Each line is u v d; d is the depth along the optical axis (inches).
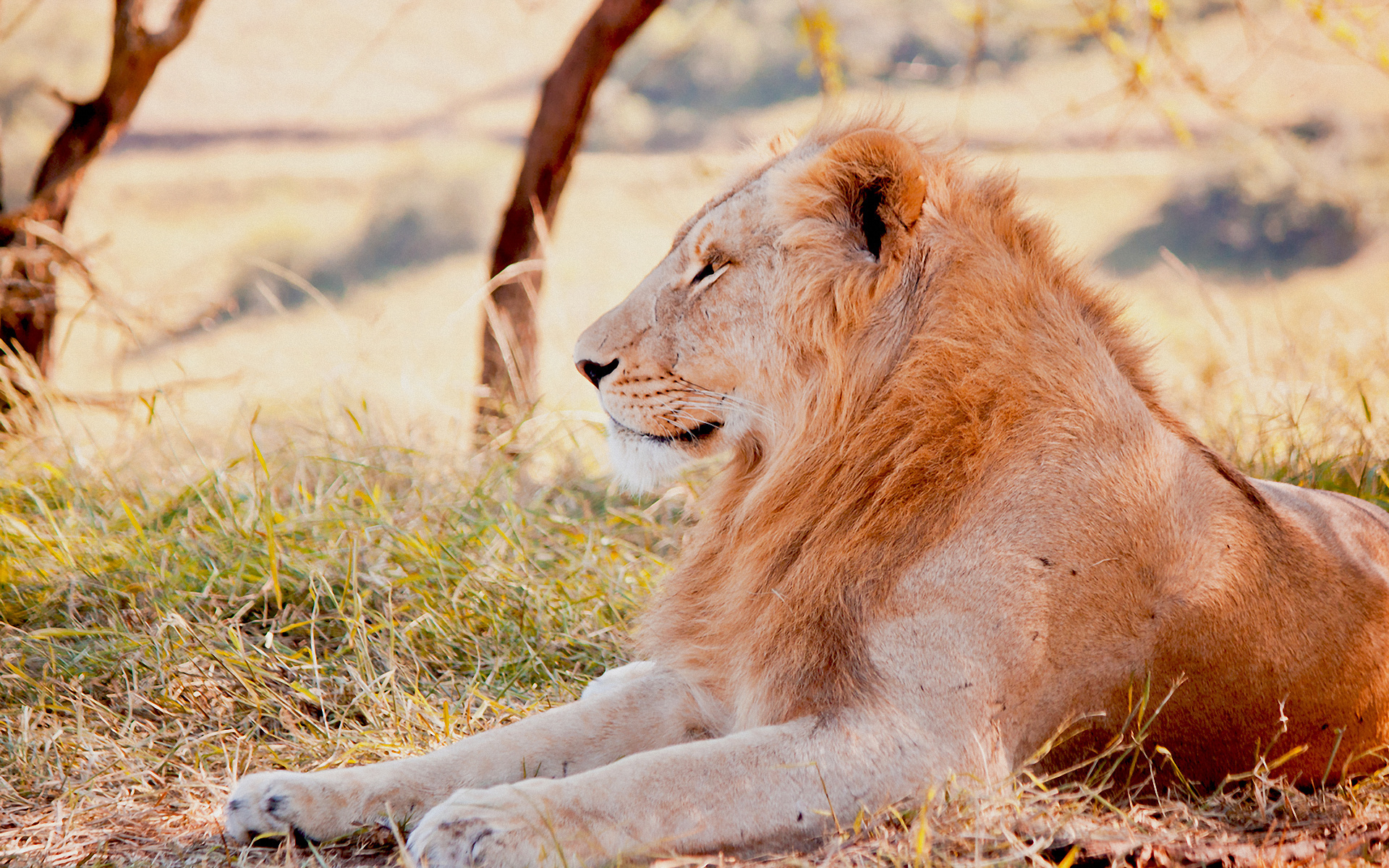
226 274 1765.5
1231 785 213.0
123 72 463.8
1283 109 1688.0
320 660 274.4
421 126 2519.7
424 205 2007.9
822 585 204.1
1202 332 558.3
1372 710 220.2
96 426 460.4
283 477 370.0
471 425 422.9
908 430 208.1
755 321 226.8
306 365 501.0
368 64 2659.9
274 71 2655.0
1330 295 561.0
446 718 239.9
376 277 1809.8
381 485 362.6
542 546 340.2
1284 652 210.7
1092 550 198.7
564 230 1722.4
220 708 248.4
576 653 297.4
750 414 231.1
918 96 2169.0
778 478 221.8
